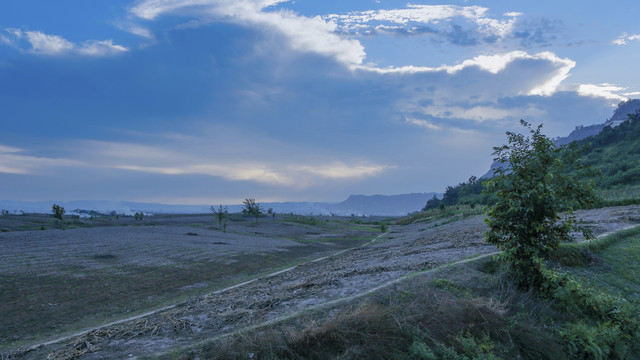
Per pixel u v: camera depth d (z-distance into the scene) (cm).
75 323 1219
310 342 559
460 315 684
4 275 1809
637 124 15225
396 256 1620
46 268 2038
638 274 1102
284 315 694
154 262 2448
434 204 19875
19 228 5153
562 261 1152
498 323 688
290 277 1642
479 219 3769
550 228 912
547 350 679
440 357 584
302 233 6406
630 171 9162
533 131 923
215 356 536
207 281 1984
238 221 8700
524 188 902
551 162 902
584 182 875
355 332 578
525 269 919
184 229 5469
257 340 563
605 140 15588
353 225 9562
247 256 2955
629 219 1905
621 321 784
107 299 1545
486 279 917
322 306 714
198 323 712
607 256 1249
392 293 775
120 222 7400
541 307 815
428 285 837
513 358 638
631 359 720
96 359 556
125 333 679
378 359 544
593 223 1894
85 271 2038
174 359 532
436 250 1562
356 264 1593
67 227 5631
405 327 619
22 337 1059
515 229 937
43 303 1430
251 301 856
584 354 704
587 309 836
